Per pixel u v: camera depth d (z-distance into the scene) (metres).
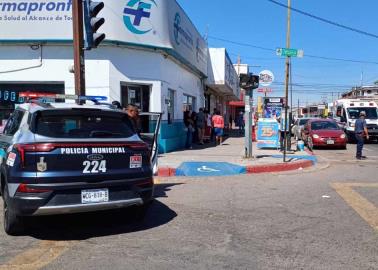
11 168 5.95
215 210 7.89
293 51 14.84
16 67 15.28
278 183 10.95
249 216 7.45
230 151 18.06
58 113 6.35
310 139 22.17
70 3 14.88
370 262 5.19
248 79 14.99
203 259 5.29
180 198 8.98
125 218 7.16
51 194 5.84
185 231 6.52
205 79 27.89
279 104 21.64
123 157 6.36
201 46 25.00
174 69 19.30
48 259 5.30
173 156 15.86
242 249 5.67
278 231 6.52
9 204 5.97
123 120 6.82
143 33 15.91
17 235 6.32
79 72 10.47
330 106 39.00
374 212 7.73
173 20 17.61
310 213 7.65
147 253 5.52
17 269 4.95
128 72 15.89
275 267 5.02
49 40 14.91
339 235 6.30
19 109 7.33
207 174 12.30
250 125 15.20
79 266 5.06
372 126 26.50
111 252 5.56
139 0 15.73
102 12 15.02
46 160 5.86
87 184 6.04
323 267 5.02
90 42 10.29
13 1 14.88
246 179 11.60
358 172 13.19
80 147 6.04
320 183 10.98
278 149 19.59
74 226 6.79
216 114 22.88
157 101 16.72
